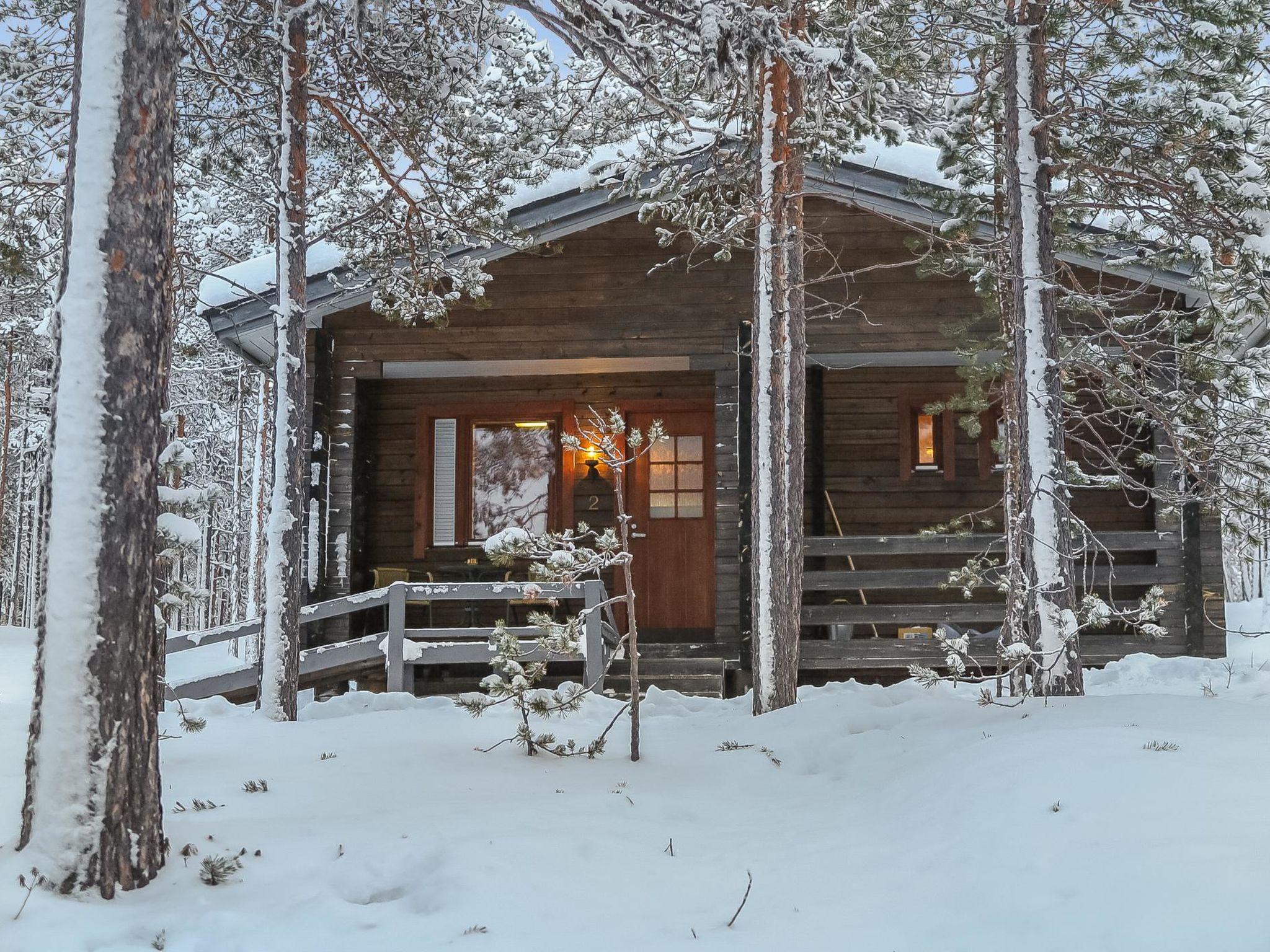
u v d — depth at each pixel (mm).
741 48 6461
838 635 12258
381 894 4125
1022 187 7887
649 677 11141
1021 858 3891
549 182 11375
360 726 7859
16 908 3719
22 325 20578
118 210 4227
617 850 4508
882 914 3688
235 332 11578
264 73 10758
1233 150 8125
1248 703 6336
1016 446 10359
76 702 4020
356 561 12164
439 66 10289
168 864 4266
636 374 13109
